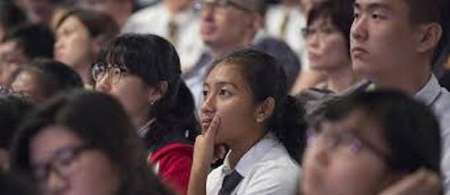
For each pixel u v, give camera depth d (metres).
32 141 4.25
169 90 6.09
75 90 4.42
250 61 5.69
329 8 7.41
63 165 4.21
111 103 4.30
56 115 4.24
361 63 5.57
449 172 5.37
